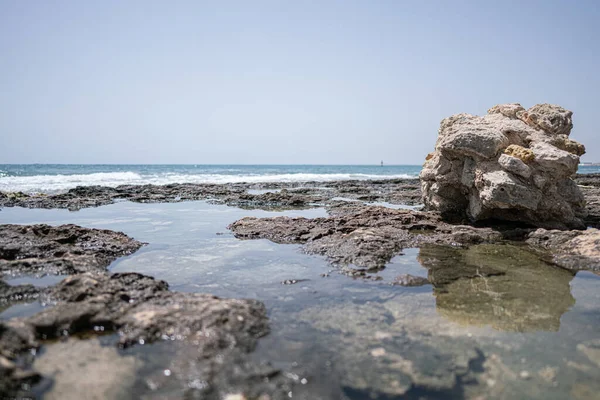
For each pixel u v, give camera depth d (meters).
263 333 4.31
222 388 3.23
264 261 7.52
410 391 3.32
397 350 4.01
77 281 5.12
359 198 21.58
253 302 5.05
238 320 4.39
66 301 4.76
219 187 27.12
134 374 3.39
